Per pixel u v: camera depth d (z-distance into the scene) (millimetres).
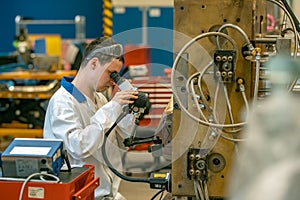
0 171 1669
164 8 7598
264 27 2031
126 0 7598
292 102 852
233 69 1499
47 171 1562
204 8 1520
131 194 3559
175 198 1624
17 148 1601
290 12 1583
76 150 1921
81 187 1638
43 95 5293
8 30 10148
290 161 772
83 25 9109
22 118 5453
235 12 1517
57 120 2020
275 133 813
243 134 1475
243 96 1496
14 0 10094
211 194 1580
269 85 1429
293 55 1433
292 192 737
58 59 5918
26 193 1514
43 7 10070
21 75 5410
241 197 793
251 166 810
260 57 1489
